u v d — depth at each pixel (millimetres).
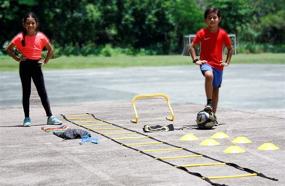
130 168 14148
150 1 105875
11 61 77625
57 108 27547
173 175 13320
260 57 84562
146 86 39531
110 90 36812
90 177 13273
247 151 16219
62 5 101125
